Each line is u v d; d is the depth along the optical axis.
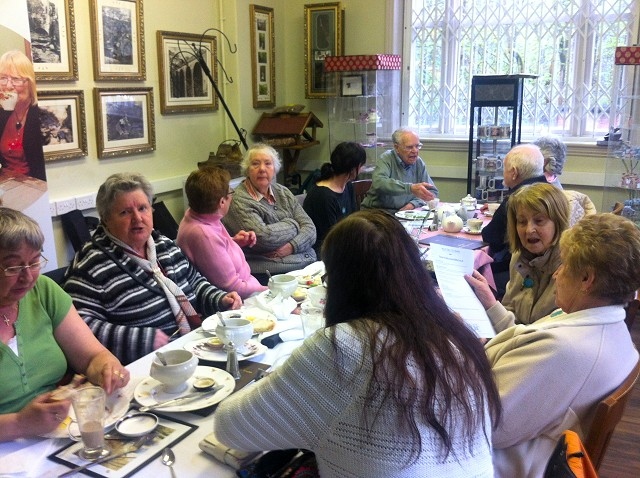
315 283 2.35
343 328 1.03
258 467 1.16
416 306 1.05
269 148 3.34
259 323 1.86
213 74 4.86
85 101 3.77
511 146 4.59
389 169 4.39
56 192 3.64
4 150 3.03
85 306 1.95
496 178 4.70
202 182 2.54
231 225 3.25
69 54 3.59
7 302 1.47
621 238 1.33
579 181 4.72
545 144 3.73
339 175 3.73
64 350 1.63
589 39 4.59
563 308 1.46
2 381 1.45
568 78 4.71
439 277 2.02
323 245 1.11
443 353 1.02
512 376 1.31
